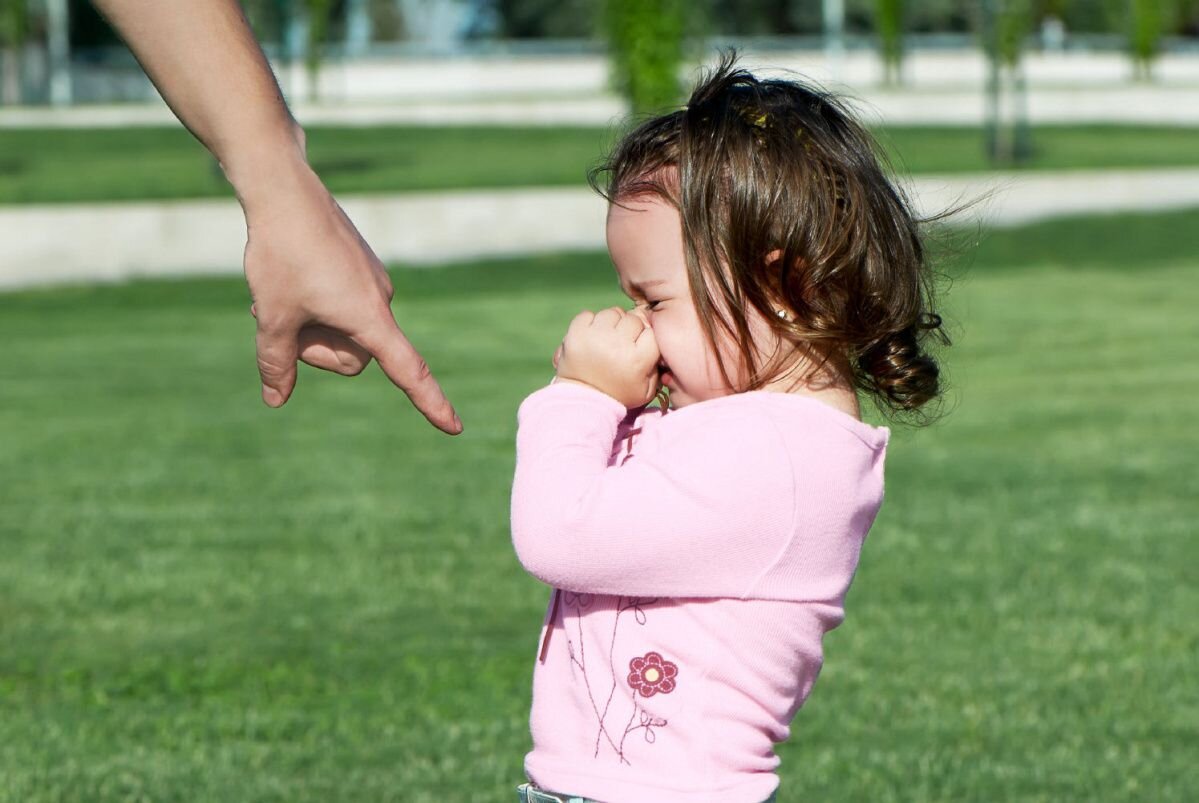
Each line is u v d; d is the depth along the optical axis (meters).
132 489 7.10
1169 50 48.09
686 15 23.23
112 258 16.39
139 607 5.26
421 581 5.58
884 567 5.70
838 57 42.00
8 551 6.00
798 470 1.98
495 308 13.79
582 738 2.02
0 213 16.05
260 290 1.77
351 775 3.73
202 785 3.66
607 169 2.16
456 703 4.29
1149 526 6.30
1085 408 9.00
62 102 43.16
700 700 1.97
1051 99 36.53
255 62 1.76
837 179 2.03
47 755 3.85
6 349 11.84
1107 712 4.21
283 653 4.75
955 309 12.23
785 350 2.03
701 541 1.95
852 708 4.24
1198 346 11.24
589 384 2.08
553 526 1.97
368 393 9.89
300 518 6.54
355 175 23.69
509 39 61.16
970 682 4.45
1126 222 19.39
